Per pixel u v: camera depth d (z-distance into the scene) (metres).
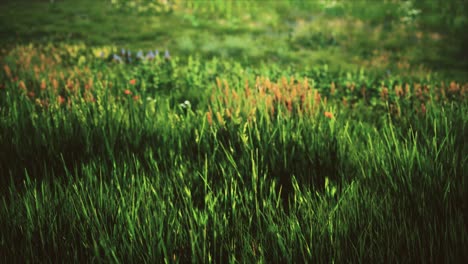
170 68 7.79
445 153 2.63
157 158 2.97
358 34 15.94
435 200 2.19
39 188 2.52
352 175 2.69
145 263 1.80
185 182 2.57
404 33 16.17
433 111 3.77
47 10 17.31
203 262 1.82
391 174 2.52
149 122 3.47
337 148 2.99
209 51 12.86
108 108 3.75
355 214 2.06
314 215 2.11
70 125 3.29
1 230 2.02
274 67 8.04
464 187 2.23
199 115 3.84
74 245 1.96
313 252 1.84
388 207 2.15
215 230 2.00
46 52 11.14
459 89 5.74
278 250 1.91
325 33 16.00
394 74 10.95
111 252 1.85
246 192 2.32
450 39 15.47
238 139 3.03
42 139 3.07
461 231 1.90
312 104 4.08
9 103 3.90
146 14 17.48
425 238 1.94
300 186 2.60
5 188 2.53
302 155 2.85
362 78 7.36
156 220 2.00
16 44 12.20
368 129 4.02
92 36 14.04
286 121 3.46
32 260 1.86
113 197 2.30
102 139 3.13
